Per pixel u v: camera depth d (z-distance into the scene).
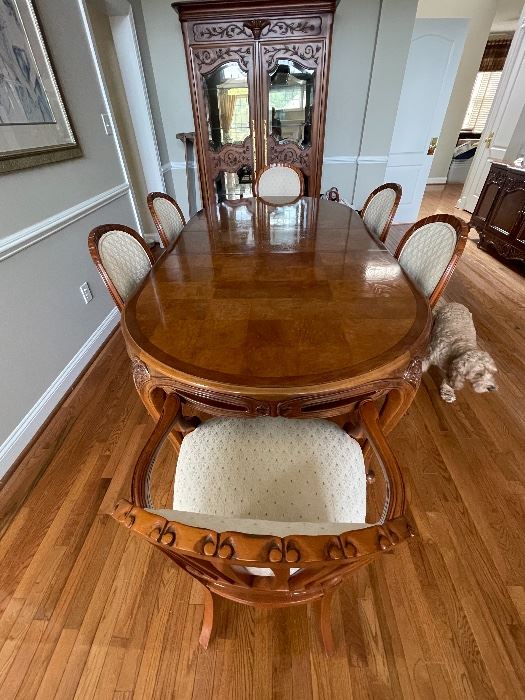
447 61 3.40
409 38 2.87
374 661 0.89
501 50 5.94
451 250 1.20
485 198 3.29
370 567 1.07
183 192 3.84
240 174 3.40
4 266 1.39
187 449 0.92
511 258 2.92
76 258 1.91
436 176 6.21
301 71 2.89
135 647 0.92
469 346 1.53
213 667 0.89
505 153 3.43
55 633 0.95
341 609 0.99
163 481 1.35
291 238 1.56
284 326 0.94
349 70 3.08
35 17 1.54
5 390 1.39
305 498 0.81
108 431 1.56
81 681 0.87
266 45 2.77
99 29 2.62
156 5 2.87
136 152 3.27
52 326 1.69
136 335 0.93
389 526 0.40
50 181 1.69
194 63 2.87
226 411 0.90
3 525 1.20
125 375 1.91
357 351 0.84
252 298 1.08
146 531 0.38
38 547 1.14
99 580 1.05
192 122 3.41
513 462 1.38
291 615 0.98
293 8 2.59
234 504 0.80
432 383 1.80
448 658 0.89
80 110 1.97
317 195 3.40
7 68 1.38
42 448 1.48
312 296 1.08
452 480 1.32
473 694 0.84
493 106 3.91
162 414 0.88
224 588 0.65
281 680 0.87
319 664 0.89
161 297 1.11
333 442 0.91
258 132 3.14
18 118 1.45
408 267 1.42
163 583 1.05
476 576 1.05
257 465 0.86
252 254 1.41
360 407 0.89
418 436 1.50
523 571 1.05
